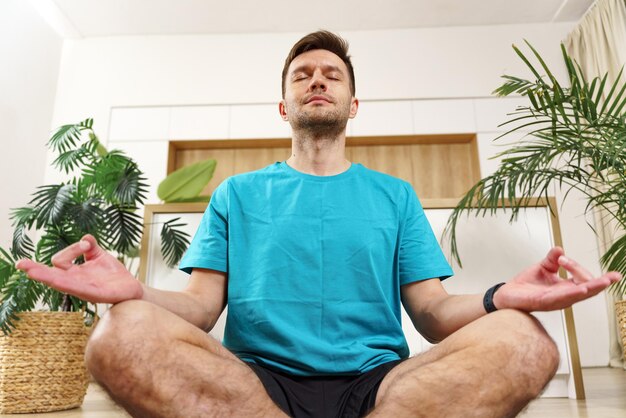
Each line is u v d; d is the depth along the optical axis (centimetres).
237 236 111
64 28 434
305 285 104
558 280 79
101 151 268
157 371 71
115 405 75
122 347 70
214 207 117
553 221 201
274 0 408
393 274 112
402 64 433
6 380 182
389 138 425
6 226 361
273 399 82
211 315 106
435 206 205
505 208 204
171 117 430
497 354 72
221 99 432
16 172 375
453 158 434
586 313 380
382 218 113
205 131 426
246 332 102
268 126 425
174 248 206
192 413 71
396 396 72
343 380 94
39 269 72
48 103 421
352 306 103
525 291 78
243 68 437
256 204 114
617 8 377
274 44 442
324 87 117
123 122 430
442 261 114
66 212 204
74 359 194
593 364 373
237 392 73
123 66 440
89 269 78
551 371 75
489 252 201
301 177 115
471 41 437
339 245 107
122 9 415
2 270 196
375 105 427
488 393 71
